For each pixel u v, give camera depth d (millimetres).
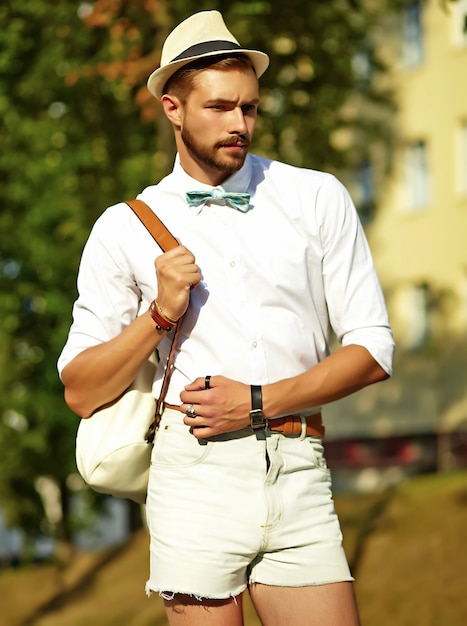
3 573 18438
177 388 3199
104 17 10328
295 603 3107
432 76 23953
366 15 13219
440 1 6609
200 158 3166
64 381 3334
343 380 3100
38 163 15039
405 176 24812
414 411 24766
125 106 12898
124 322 3336
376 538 11117
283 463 3102
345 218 3236
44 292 18469
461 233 23469
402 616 9109
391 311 25312
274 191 3240
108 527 25703
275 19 11555
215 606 3119
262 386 3049
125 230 3279
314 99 12320
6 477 19766
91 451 3293
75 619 13547
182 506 3119
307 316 3199
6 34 12797
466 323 23578
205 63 3104
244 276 3152
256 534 3072
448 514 11211
